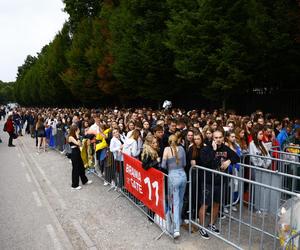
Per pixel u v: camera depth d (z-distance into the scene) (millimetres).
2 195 8406
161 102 22562
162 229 5754
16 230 6098
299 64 13805
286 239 3984
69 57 36312
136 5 20547
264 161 7156
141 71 21141
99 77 28703
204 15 14625
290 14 12250
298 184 7035
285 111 15102
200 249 5148
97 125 10828
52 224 6348
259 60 13977
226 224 6105
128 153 7441
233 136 6848
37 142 16562
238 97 17688
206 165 5730
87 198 7996
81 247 5344
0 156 15320
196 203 5824
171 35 16328
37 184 9508
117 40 23828
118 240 5559
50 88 50406
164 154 5758
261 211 5805
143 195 6305
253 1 13312
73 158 8969
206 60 14953
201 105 21516
